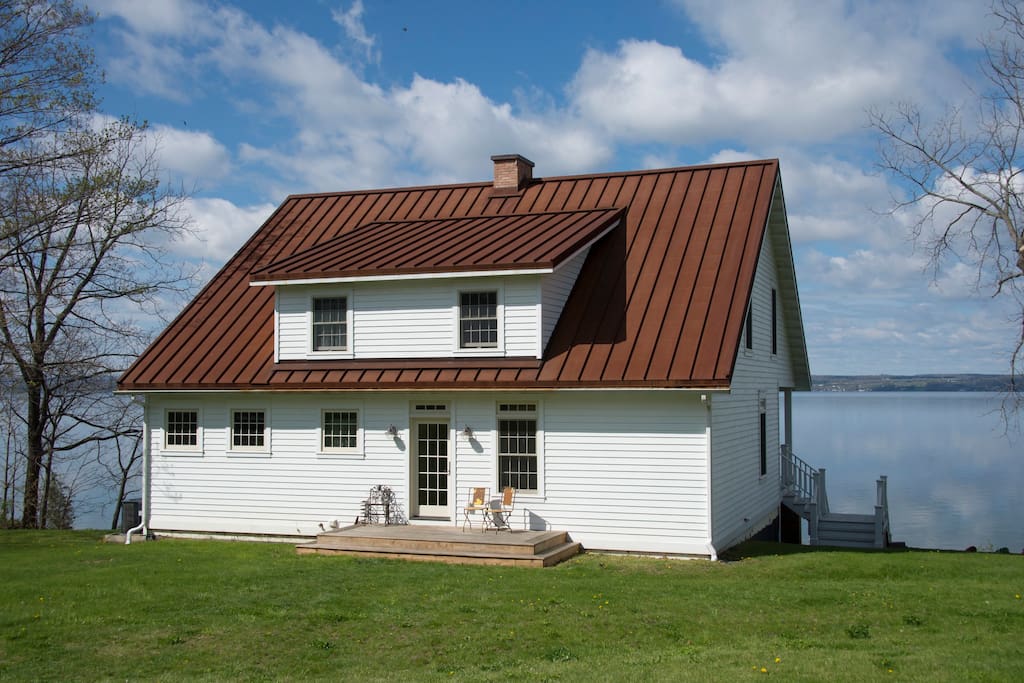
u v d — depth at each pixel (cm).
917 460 7662
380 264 2120
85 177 2944
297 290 2239
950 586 1609
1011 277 2642
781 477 2778
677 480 1928
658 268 2186
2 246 2916
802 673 1098
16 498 3228
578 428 2005
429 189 2841
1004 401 2661
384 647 1298
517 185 2684
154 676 1204
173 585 1695
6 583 1762
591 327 2078
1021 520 4525
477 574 1738
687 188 2455
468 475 2094
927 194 2738
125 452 3647
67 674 1215
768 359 2570
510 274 2000
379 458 2177
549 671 1161
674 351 1950
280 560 1936
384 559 1919
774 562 1881
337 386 2142
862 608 1443
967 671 1082
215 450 2309
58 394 3192
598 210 2417
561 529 2011
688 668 1143
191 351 2375
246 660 1259
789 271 2698
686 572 1772
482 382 2023
